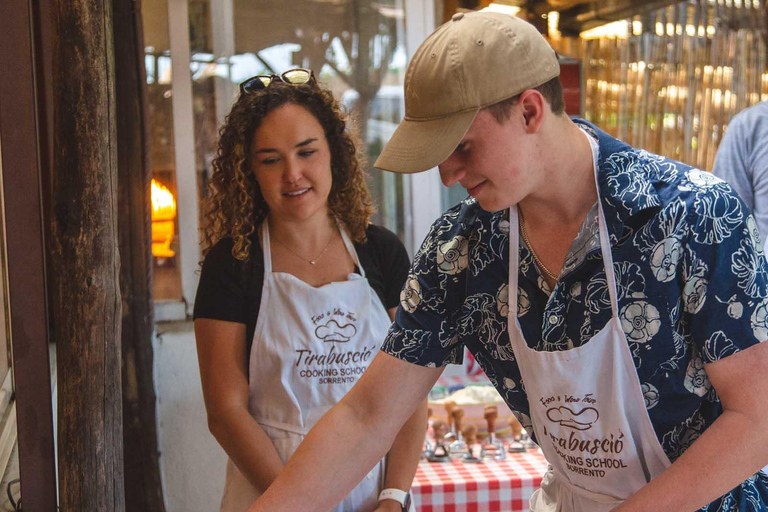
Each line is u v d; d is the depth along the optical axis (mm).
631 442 1231
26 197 1665
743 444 1100
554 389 1245
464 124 1079
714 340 1115
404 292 1392
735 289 1107
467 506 2322
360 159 1959
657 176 1168
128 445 2766
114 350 1619
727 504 1227
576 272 1189
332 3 3373
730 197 1124
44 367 1715
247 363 1810
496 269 1288
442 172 1163
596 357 1196
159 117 3156
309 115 1815
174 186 3180
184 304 3197
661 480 1136
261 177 1810
